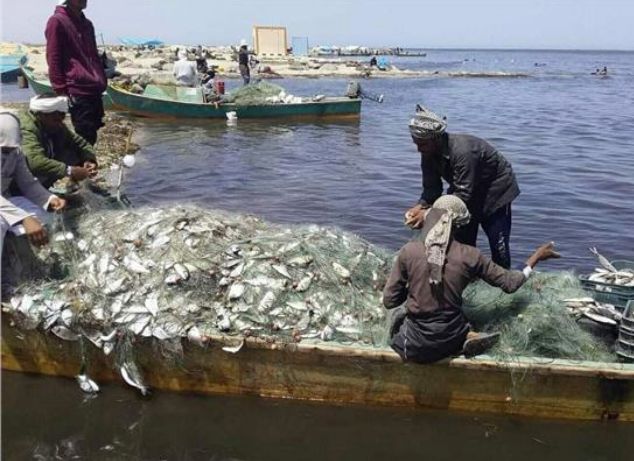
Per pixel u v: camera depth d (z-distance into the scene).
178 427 4.71
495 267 4.61
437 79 51.72
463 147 5.03
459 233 5.53
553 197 11.34
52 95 6.04
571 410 4.74
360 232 9.31
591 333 5.24
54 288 5.25
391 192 11.55
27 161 5.80
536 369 4.60
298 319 5.02
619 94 39.16
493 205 5.36
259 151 15.37
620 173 13.38
